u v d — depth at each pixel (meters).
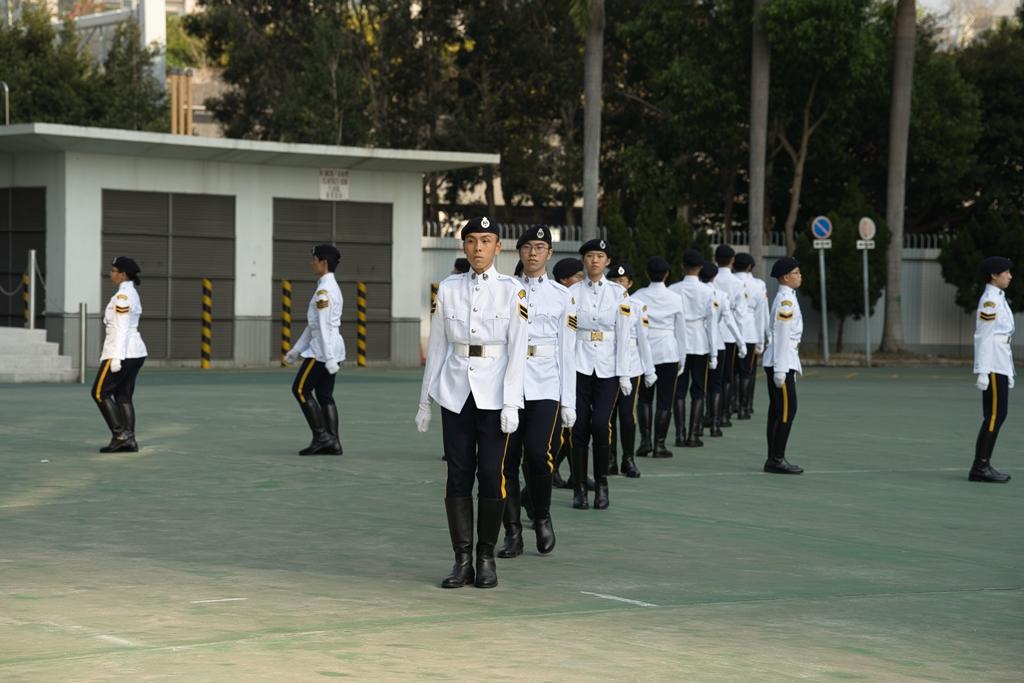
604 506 11.94
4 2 49.44
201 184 33.44
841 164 44.41
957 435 19.31
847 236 40.09
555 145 54.28
